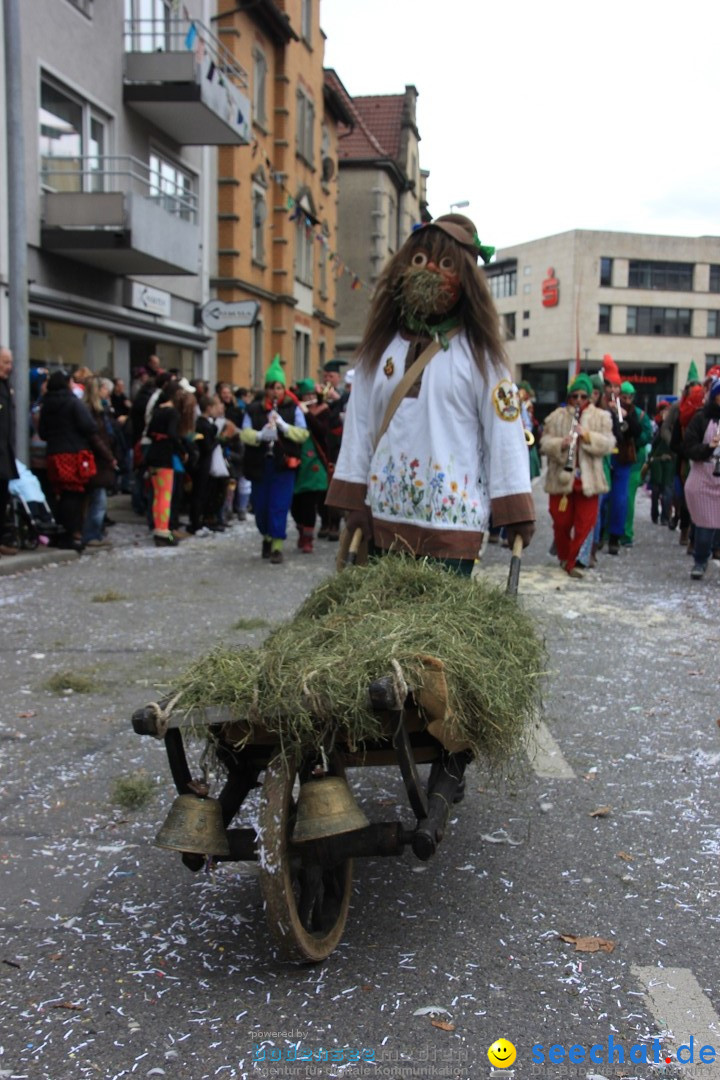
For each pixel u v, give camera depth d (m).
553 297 71.62
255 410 10.35
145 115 18.39
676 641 6.96
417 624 3.02
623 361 71.75
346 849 2.75
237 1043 2.50
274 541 10.31
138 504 14.54
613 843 3.69
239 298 24.39
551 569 10.19
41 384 12.12
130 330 18.34
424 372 3.54
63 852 3.59
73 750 4.64
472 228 3.61
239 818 3.90
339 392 14.43
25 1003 2.66
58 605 7.89
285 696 2.63
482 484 3.61
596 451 9.43
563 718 5.16
